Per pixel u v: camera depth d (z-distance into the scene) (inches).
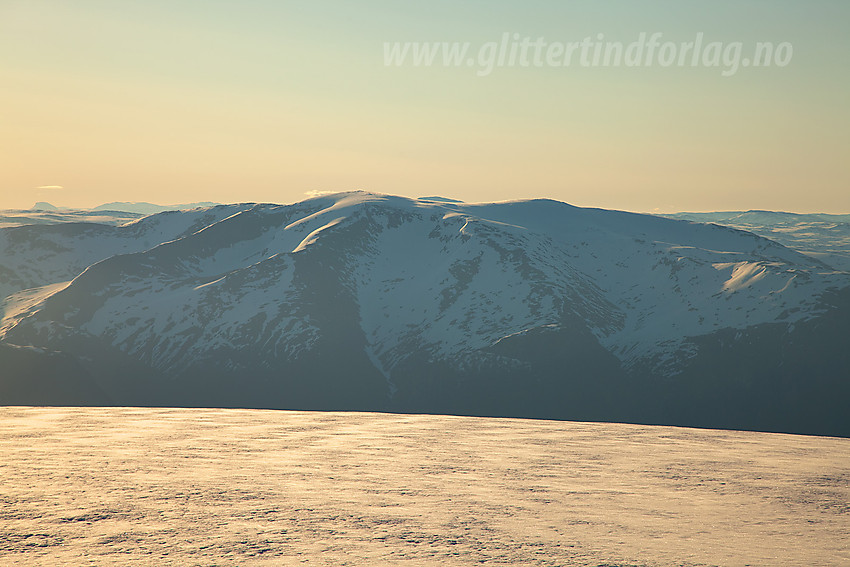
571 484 748.0
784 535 583.5
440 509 633.6
